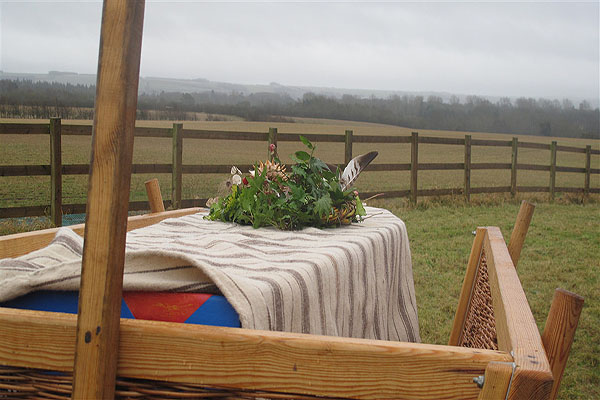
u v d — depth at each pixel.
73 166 6.89
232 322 1.08
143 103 64.69
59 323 0.91
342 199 2.42
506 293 1.26
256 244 1.81
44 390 0.94
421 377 0.83
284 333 0.87
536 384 0.75
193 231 2.14
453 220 8.95
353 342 0.84
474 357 0.82
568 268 5.80
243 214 2.35
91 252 0.83
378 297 2.06
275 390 0.86
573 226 8.98
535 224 9.08
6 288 1.11
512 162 12.68
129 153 0.84
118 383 0.88
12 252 1.59
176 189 7.85
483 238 2.47
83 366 0.83
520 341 0.88
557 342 0.93
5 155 19.16
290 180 2.37
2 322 0.93
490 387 0.77
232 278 1.11
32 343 0.92
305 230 2.22
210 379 0.86
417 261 5.89
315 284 1.40
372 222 2.64
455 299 4.46
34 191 12.25
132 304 1.13
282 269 1.35
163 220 2.41
